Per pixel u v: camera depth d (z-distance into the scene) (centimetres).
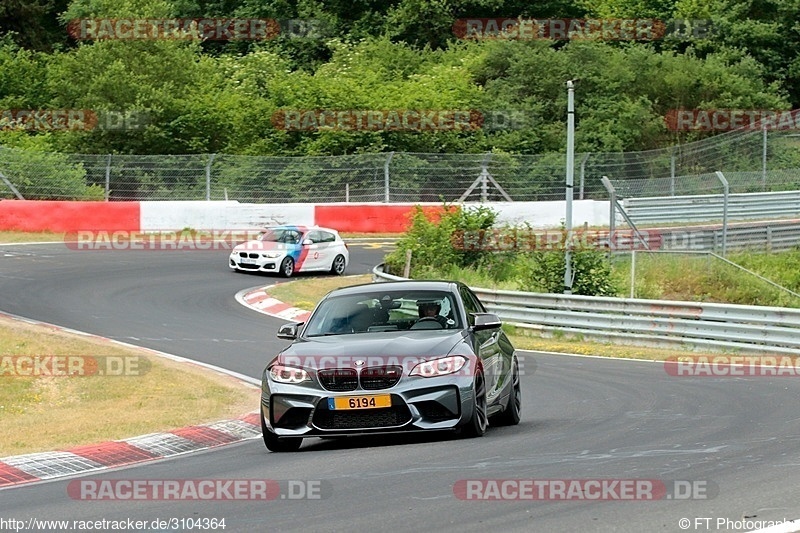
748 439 2331
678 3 14675
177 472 2209
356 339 2439
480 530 1548
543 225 8950
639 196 9038
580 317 4894
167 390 3491
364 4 14812
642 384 3506
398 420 2309
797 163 10300
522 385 3569
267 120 10650
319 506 1755
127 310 5375
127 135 10056
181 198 8750
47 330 4575
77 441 2695
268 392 2381
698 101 12356
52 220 7931
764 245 7312
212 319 5200
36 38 13850
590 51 12494
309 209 8600
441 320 2541
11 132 9888
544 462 2073
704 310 4556
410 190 9212
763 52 14025
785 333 4300
